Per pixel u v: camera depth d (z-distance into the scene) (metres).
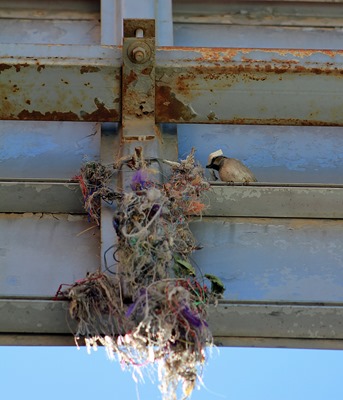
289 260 10.93
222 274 10.73
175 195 10.41
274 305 9.91
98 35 14.22
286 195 11.16
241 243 11.05
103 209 10.66
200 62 11.01
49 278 10.54
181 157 12.20
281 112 11.21
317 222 11.35
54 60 10.91
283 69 11.05
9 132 12.43
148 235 9.58
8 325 9.85
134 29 10.94
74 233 11.02
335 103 11.19
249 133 12.64
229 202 11.16
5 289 10.41
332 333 10.07
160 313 9.13
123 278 9.54
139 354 9.15
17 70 10.88
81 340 9.92
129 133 11.05
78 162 12.01
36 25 14.41
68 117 11.12
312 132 12.75
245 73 11.03
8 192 11.10
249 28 14.66
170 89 11.05
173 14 14.68
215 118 11.20
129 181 10.59
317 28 14.73
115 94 11.05
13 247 10.85
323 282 10.73
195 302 9.50
